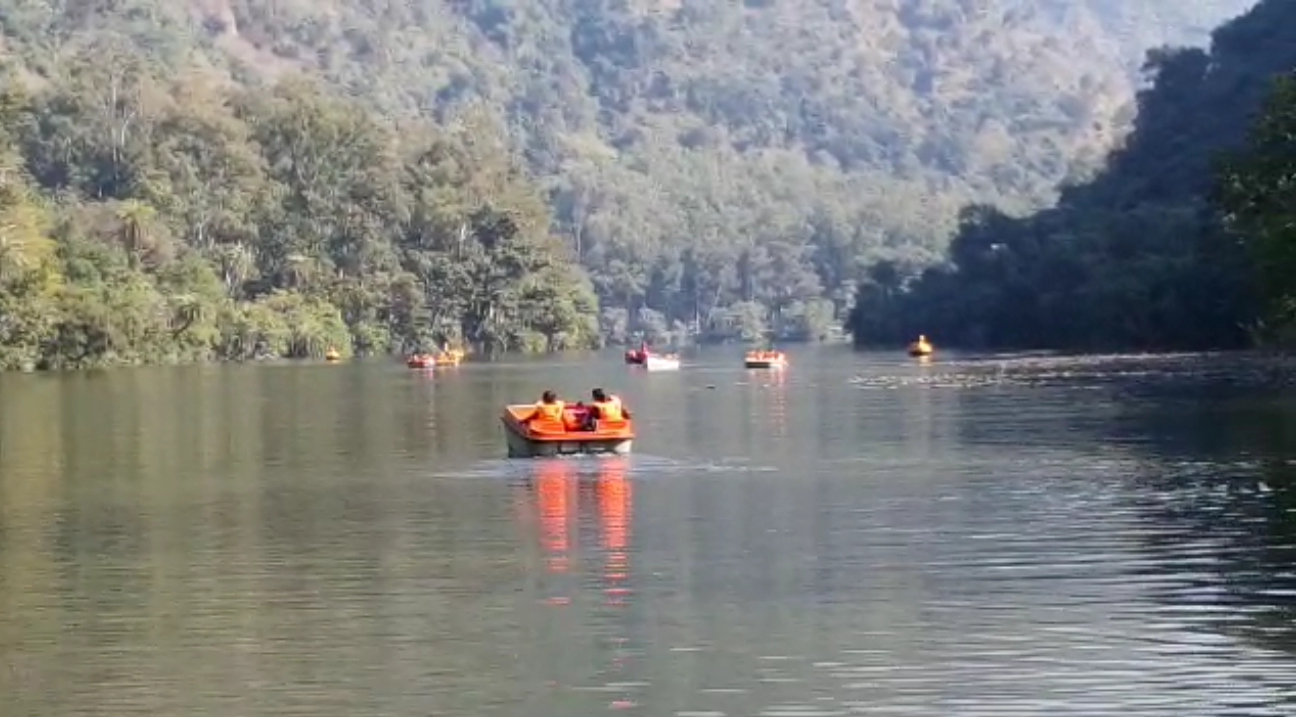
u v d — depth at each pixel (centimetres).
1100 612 3391
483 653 3145
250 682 2972
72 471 6253
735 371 16212
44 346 18450
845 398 10500
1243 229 10875
